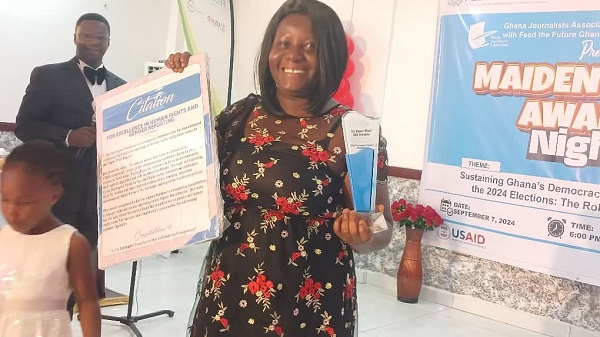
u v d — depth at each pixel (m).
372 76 4.38
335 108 1.44
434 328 3.53
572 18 3.44
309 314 1.35
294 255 1.35
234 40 5.43
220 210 1.29
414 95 4.20
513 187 3.68
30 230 1.46
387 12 4.30
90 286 1.49
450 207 3.96
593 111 3.38
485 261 3.86
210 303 1.39
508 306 3.76
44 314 1.44
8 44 4.45
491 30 3.75
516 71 3.66
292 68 1.38
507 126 3.70
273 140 1.39
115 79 3.10
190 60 1.37
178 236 1.31
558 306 3.56
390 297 4.12
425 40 4.13
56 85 2.83
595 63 3.37
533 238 3.61
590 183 3.39
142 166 1.38
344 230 1.25
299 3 1.41
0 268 1.44
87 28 2.92
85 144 2.73
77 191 2.78
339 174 1.38
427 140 4.06
